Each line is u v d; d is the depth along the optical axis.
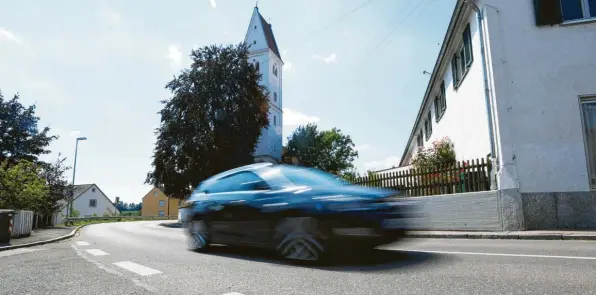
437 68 17.55
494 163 9.80
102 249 7.83
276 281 4.02
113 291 3.78
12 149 32.38
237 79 33.56
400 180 12.05
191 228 7.08
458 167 10.56
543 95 9.70
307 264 5.01
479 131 11.95
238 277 4.28
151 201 81.12
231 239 6.23
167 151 30.47
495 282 3.65
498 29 10.20
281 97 69.38
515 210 9.17
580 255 5.20
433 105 21.67
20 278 4.62
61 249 8.38
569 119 9.49
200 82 32.41
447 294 3.27
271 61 65.19
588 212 8.95
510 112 9.77
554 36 9.85
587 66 9.59
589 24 9.70
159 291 3.72
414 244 7.09
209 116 32.56
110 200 76.25
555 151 9.41
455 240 8.12
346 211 4.73
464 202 9.87
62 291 3.84
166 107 31.83
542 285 3.50
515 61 9.98
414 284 3.66
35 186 19.09
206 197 6.93
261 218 5.71
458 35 14.04
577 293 3.20
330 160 66.69
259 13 66.62
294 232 5.20
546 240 7.62
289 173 5.97
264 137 60.69
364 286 3.65
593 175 9.18
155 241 9.52
